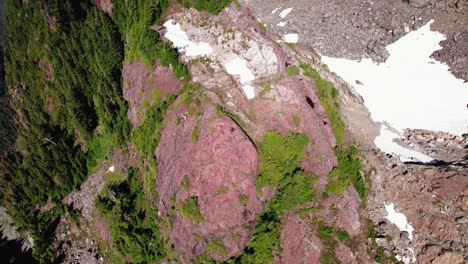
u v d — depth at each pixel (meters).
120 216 39.56
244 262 31.17
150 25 44.25
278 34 50.22
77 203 49.50
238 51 39.50
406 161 36.28
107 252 42.78
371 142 38.66
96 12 51.00
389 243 30.97
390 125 40.91
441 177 32.88
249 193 32.41
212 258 32.22
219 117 34.22
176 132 36.25
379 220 32.53
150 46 42.66
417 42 48.56
